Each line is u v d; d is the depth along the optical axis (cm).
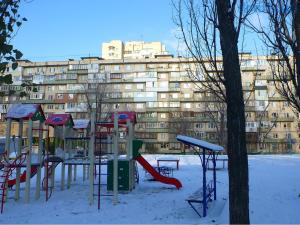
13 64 536
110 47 9062
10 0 530
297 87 884
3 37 520
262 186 1329
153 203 1190
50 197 1348
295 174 1794
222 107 3416
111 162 1498
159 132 6644
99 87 5838
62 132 1590
